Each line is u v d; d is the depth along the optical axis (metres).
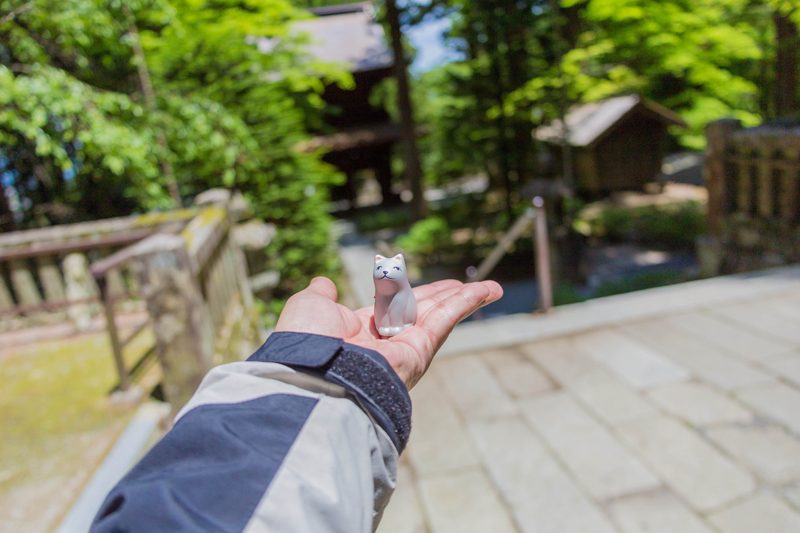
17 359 4.24
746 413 3.21
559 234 10.04
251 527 0.52
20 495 2.50
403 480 2.99
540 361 4.05
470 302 1.08
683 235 11.73
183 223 4.81
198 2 8.70
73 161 6.85
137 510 0.50
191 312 3.01
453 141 14.86
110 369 3.84
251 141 7.80
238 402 0.65
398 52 16.27
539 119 14.12
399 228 17.58
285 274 9.58
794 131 5.64
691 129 14.98
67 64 7.05
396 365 0.86
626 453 2.99
